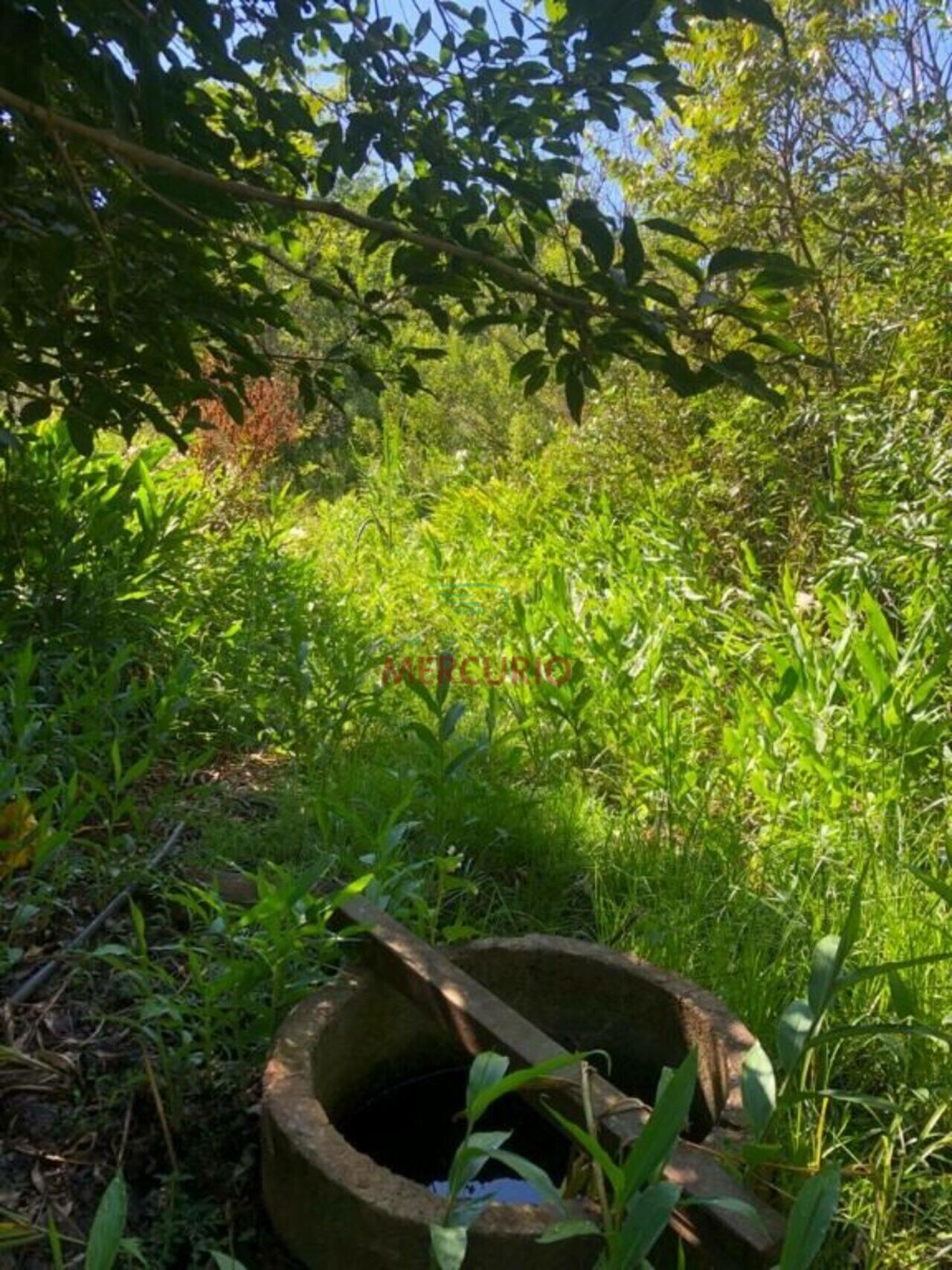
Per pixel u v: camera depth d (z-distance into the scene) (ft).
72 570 14.39
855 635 11.85
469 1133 5.20
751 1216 4.97
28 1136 7.00
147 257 8.20
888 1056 7.54
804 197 20.42
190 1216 6.44
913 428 14.62
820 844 9.86
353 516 23.88
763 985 8.04
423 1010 6.94
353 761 12.14
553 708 12.11
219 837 10.47
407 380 9.46
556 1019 7.75
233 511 22.49
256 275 9.39
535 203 7.28
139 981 7.35
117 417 10.97
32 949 8.81
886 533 14.11
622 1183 4.79
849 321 18.28
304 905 7.49
